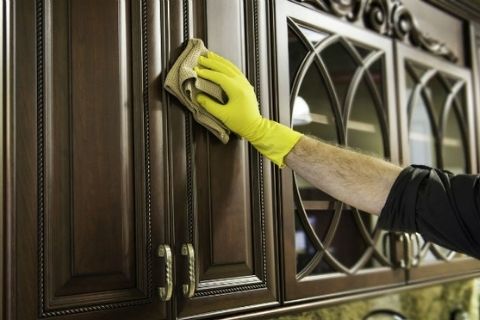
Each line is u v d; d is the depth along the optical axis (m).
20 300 0.91
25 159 0.92
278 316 1.27
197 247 1.13
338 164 1.20
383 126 1.63
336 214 1.44
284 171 1.31
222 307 1.16
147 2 1.09
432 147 1.85
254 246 1.24
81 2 1.01
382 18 1.66
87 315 0.97
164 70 1.11
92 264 0.99
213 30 1.20
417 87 1.78
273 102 1.30
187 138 1.13
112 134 1.03
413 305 2.17
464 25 2.06
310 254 1.38
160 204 1.08
